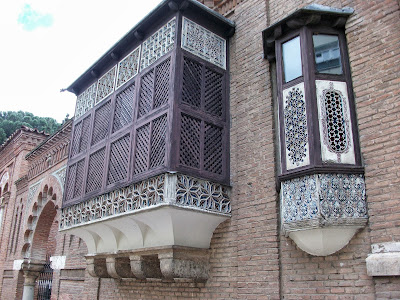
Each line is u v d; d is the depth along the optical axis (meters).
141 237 6.72
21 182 16.73
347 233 4.79
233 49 7.46
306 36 5.62
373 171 4.83
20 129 18.12
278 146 6.15
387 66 5.07
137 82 7.30
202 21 7.19
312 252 5.01
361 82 5.27
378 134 4.91
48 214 14.60
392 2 5.25
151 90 6.82
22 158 17.81
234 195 6.46
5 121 37.78
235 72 7.24
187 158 6.08
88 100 9.14
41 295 14.36
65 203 8.67
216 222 6.41
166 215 5.89
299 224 4.91
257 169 6.25
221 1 8.05
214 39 7.31
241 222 6.21
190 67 6.66
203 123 6.50
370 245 4.65
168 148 5.90
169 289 7.21
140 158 6.50
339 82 5.41
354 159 5.02
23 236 14.83
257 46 6.98
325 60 5.54
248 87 6.88
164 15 7.12
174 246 6.06
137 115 6.96
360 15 5.54
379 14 5.34
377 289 4.41
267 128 6.32
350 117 5.22
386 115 4.90
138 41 7.73
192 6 6.88
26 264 14.33
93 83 9.12
